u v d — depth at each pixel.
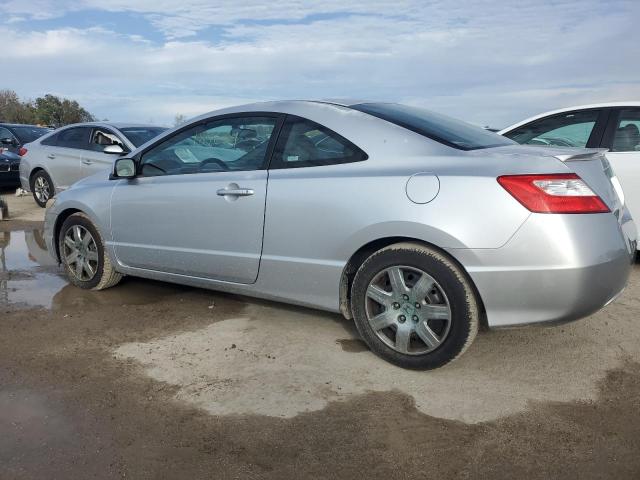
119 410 2.93
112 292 4.92
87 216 4.85
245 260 3.85
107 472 2.43
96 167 9.05
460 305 3.12
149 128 9.46
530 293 2.98
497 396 3.08
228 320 4.22
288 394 3.09
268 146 3.84
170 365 3.46
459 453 2.56
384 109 3.84
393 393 3.11
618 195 3.54
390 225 3.22
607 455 2.54
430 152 3.32
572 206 2.96
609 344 3.78
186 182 4.14
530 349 3.70
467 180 3.07
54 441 2.65
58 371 3.37
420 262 3.19
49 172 9.79
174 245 4.23
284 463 2.49
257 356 3.58
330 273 3.52
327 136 3.62
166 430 2.75
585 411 2.92
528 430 2.74
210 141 4.16
